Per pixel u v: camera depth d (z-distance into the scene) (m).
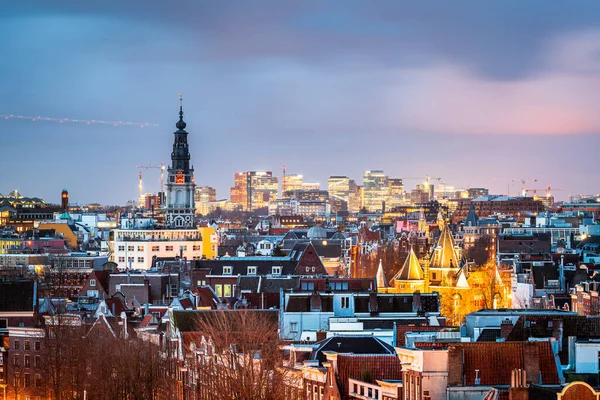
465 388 197.25
